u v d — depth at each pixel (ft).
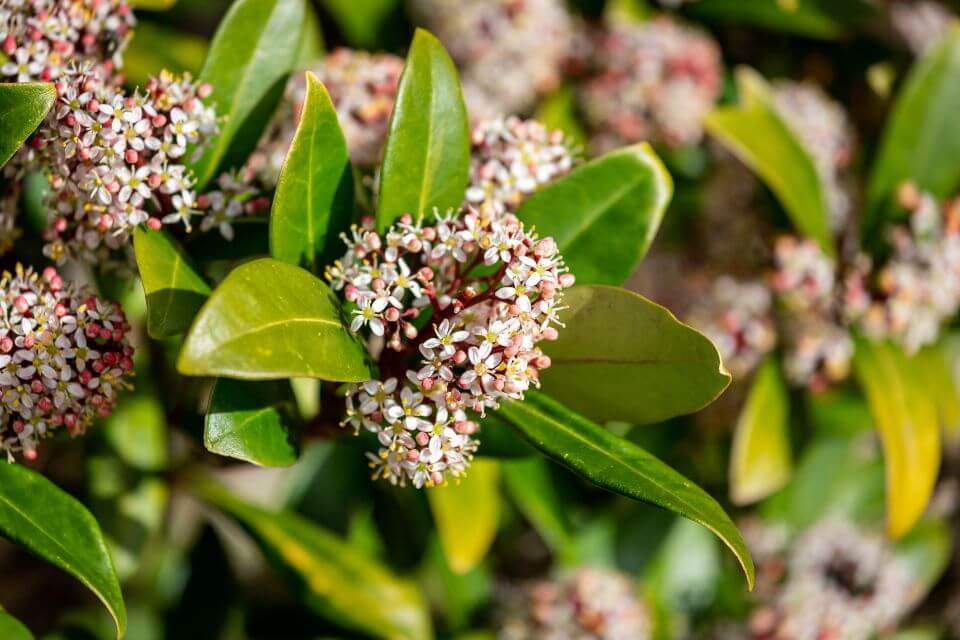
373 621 2.68
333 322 2.09
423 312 2.23
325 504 2.96
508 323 2.09
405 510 2.98
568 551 2.94
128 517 2.66
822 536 3.16
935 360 2.92
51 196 2.18
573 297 2.19
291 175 2.13
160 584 2.87
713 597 3.18
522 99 3.03
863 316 2.84
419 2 3.00
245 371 1.95
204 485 2.71
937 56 2.93
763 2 3.18
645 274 3.11
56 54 2.17
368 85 2.51
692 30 3.19
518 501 2.89
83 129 2.10
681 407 2.20
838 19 3.18
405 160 2.20
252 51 2.29
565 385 2.24
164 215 2.20
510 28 2.96
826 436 3.15
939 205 2.93
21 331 2.09
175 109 2.15
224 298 1.96
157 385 2.61
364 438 2.29
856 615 3.07
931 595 3.69
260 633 2.93
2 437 2.10
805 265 2.82
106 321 2.12
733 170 3.09
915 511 2.77
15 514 2.08
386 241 2.19
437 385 2.10
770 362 2.90
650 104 3.04
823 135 3.10
